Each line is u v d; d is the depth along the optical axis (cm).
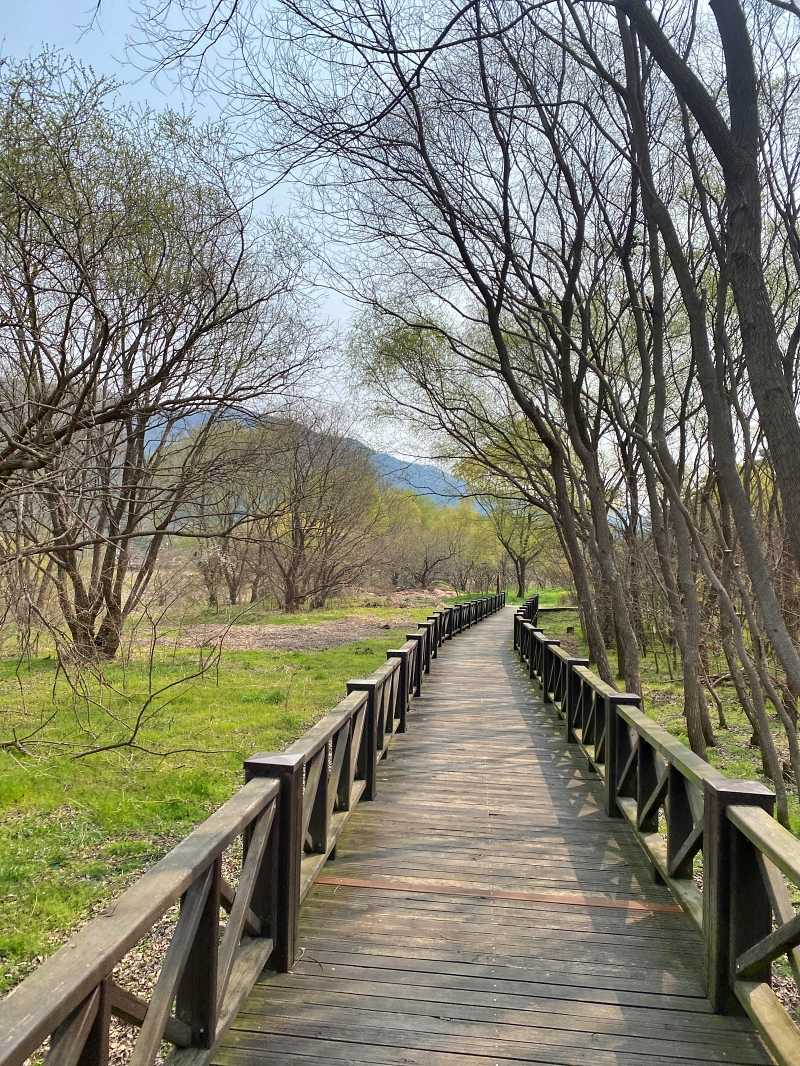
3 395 529
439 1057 236
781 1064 202
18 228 480
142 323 549
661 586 1026
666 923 335
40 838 472
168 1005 180
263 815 267
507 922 333
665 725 948
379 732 614
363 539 2933
